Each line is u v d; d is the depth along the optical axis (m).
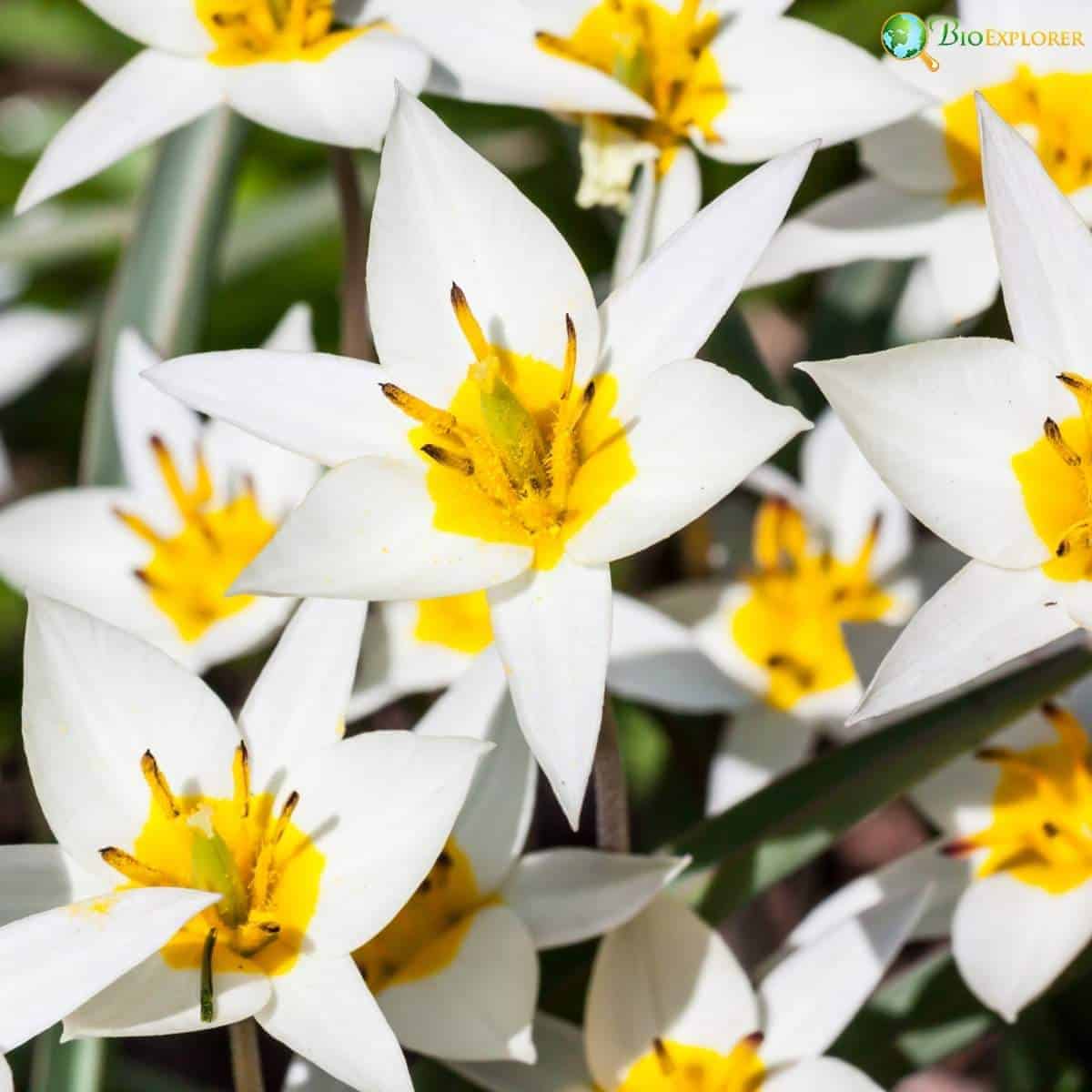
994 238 0.33
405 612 0.39
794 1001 0.35
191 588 0.38
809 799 0.36
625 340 0.33
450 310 0.33
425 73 0.35
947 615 0.32
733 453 0.32
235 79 0.36
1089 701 0.36
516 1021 0.34
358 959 0.35
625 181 0.36
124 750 0.33
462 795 0.32
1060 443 0.32
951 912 0.36
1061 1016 0.39
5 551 0.39
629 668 0.39
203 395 0.33
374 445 0.33
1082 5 0.36
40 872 0.33
